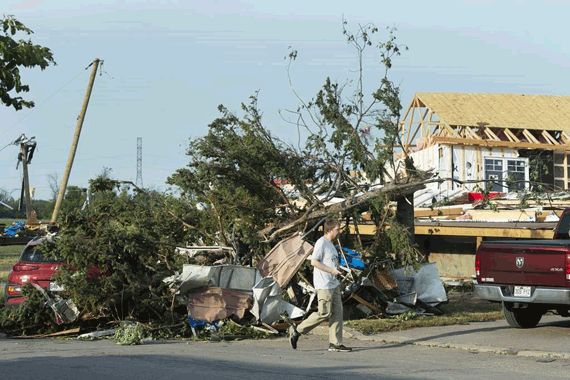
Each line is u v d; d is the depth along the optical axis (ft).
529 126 200.75
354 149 77.71
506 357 53.42
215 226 79.00
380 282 74.90
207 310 67.92
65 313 71.26
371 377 43.91
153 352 56.44
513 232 99.50
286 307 68.49
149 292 71.61
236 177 78.33
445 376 44.57
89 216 72.74
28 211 207.92
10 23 53.93
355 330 65.51
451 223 105.70
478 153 189.98
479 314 75.46
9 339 69.46
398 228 74.49
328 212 76.69
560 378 44.34
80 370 46.85
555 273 62.08
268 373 45.37
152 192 79.97
